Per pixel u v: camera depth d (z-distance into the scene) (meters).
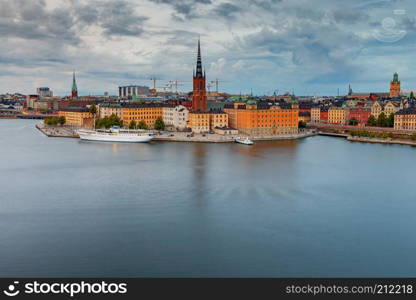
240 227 108.50
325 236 103.62
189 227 107.88
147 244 97.56
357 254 93.81
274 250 95.19
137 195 136.25
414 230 108.19
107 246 96.38
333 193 141.38
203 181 155.88
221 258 91.12
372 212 122.06
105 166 186.25
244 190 143.38
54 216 115.94
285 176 166.50
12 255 91.94
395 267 88.19
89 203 127.62
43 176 164.62
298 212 121.00
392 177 166.62
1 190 142.88
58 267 87.00
